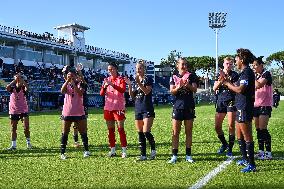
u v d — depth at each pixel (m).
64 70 7.89
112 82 7.96
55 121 20.48
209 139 10.74
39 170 6.64
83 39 60.78
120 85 7.75
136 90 7.54
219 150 8.29
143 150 7.54
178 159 7.51
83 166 6.95
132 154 8.27
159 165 6.92
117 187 5.34
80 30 60.56
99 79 53.22
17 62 47.97
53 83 42.72
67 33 59.38
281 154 7.99
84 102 8.23
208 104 48.25
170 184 5.45
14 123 9.38
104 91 8.07
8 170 6.68
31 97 37.97
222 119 8.16
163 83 70.62
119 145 9.79
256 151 8.43
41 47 51.81
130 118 21.88
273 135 11.61
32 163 7.35
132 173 6.26
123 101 7.95
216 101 8.25
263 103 7.45
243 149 6.81
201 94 63.44
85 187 5.38
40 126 16.83
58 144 10.22
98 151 8.81
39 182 5.73
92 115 26.55
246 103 6.28
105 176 6.07
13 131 9.41
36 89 39.22
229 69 7.96
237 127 6.83
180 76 7.12
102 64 66.31
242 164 6.82
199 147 9.16
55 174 6.29
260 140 7.60
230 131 7.85
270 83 7.44
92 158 7.81
